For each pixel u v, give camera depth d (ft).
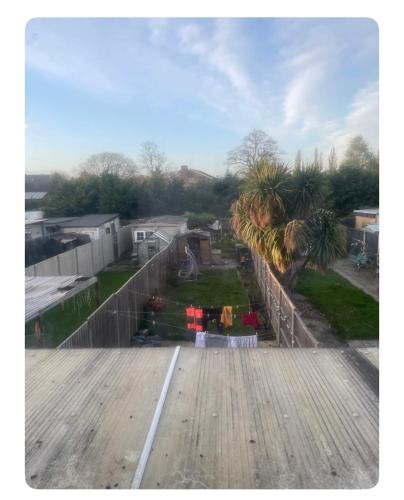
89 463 4.60
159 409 5.62
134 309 18.80
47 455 4.73
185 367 7.04
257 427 5.17
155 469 4.47
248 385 6.30
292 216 18.95
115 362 7.32
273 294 18.19
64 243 36.42
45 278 17.49
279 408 5.60
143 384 6.43
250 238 19.47
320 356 7.44
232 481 4.29
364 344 12.54
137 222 45.83
